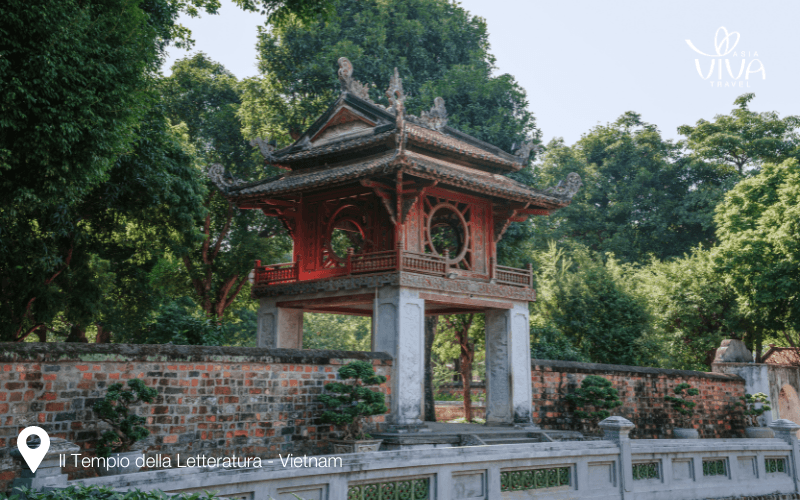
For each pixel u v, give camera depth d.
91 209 18.39
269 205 18.98
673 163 58.31
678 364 30.06
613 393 19.09
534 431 17.06
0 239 15.16
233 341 37.00
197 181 20.56
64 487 5.82
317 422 13.69
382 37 29.48
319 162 19.02
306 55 29.48
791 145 52.38
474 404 33.78
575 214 57.16
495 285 18.08
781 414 25.55
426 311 20.77
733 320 29.41
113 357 10.72
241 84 30.61
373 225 17.47
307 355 13.66
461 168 19.03
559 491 10.41
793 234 26.23
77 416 10.23
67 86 9.44
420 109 27.59
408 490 8.62
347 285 16.55
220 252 28.41
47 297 17.47
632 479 11.49
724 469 13.18
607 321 26.64
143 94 11.23
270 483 7.24
